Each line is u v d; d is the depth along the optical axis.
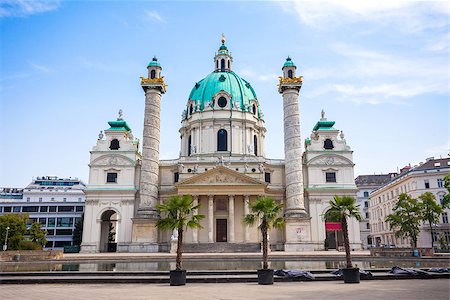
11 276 28.70
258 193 68.81
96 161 73.56
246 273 29.39
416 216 72.75
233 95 84.44
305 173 74.19
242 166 74.62
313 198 71.81
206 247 62.41
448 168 83.38
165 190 74.06
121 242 70.19
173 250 62.56
